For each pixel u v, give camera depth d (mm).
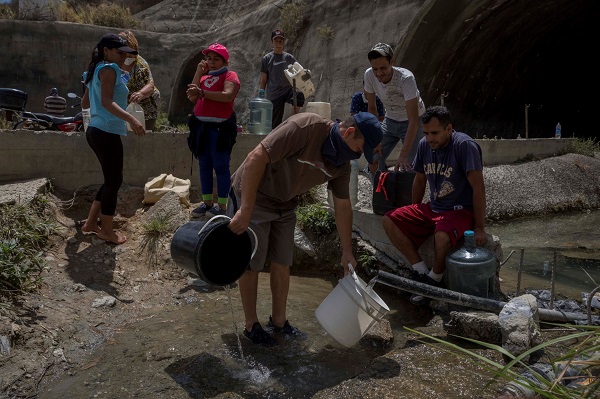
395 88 5504
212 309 4434
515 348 3439
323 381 3324
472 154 4312
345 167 3670
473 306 4004
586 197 10688
